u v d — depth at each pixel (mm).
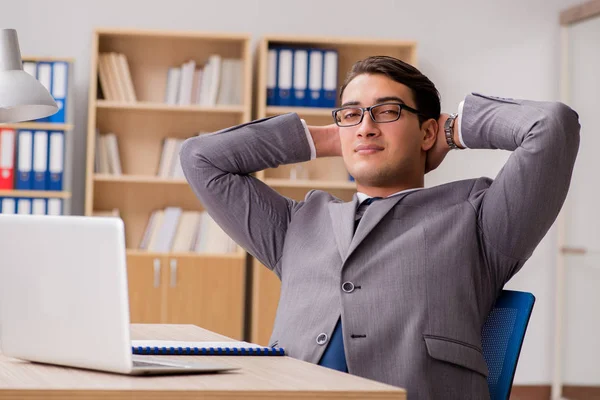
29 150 5562
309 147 2533
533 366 6316
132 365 1476
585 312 5988
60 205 5594
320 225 2283
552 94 6410
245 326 6078
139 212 6031
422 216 2172
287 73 5879
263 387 1326
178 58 6055
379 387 1355
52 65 5625
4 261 1622
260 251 2439
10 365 1632
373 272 2086
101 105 5723
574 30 6254
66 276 1516
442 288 2049
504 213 2096
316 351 2049
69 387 1281
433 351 1977
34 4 5980
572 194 6141
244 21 6168
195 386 1323
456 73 6352
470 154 6367
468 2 6359
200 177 2463
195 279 5723
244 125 2521
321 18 6238
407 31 6312
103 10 6047
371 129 2289
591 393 5922
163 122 6062
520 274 6332
